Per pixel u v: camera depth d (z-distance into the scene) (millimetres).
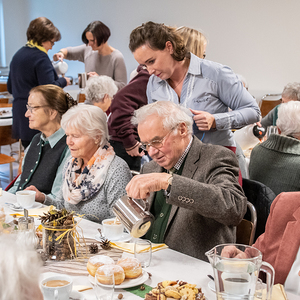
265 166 2100
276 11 5195
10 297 446
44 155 2215
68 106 2232
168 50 1791
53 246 1235
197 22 5922
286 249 1222
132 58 6828
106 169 1791
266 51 5367
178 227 1478
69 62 7723
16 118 3484
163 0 6254
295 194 1275
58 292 916
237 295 829
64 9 7770
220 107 1979
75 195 1786
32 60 3320
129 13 6719
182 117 1449
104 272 947
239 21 5520
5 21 8844
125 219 1233
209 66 1903
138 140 2705
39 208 1749
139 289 1054
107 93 2926
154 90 2070
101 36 4020
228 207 1271
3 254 473
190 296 958
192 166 1498
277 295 987
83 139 1791
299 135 2055
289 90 3355
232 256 911
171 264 1220
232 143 2041
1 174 4711
